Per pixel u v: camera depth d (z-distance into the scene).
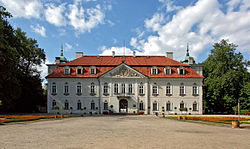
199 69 53.03
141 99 47.84
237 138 13.18
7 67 32.09
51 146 9.84
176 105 48.06
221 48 55.03
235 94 50.81
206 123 24.75
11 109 47.97
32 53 47.06
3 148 9.38
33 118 27.67
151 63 51.50
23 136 12.78
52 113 46.38
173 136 13.48
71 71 48.91
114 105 47.41
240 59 52.69
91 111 47.50
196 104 48.16
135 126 19.84
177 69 49.50
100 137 12.61
